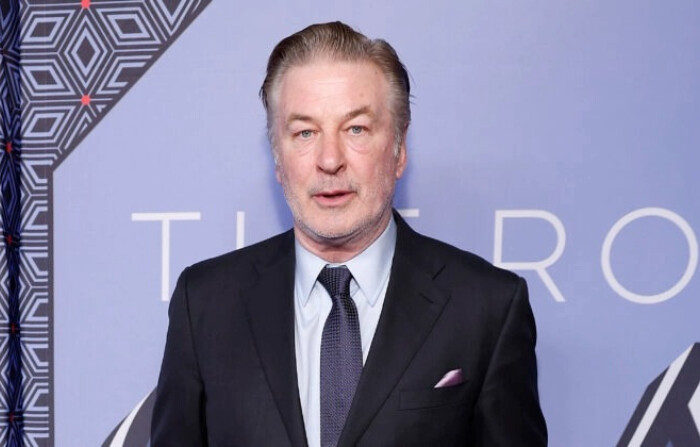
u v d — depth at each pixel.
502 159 1.52
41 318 1.61
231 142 1.57
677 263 1.49
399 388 1.03
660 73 1.49
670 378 1.49
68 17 1.60
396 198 1.54
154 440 1.16
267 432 1.02
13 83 1.58
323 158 1.00
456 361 1.06
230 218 1.57
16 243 1.60
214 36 1.57
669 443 1.49
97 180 1.60
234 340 1.11
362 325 1.10
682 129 1.49
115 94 1.59
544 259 1.52
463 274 1.14
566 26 1.50
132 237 1.59
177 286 1.20
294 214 1.08
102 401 1.60
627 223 1.50
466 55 1.52
